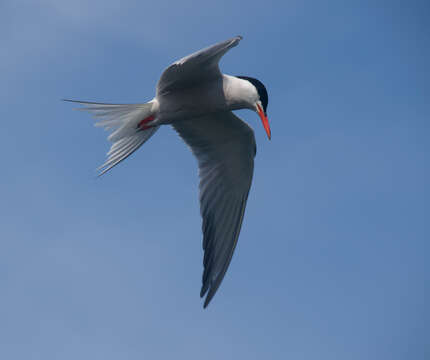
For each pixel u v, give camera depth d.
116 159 11.76
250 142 12.38
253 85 11.55
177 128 12.66
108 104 11.30
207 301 12.55
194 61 10.58
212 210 12.78
